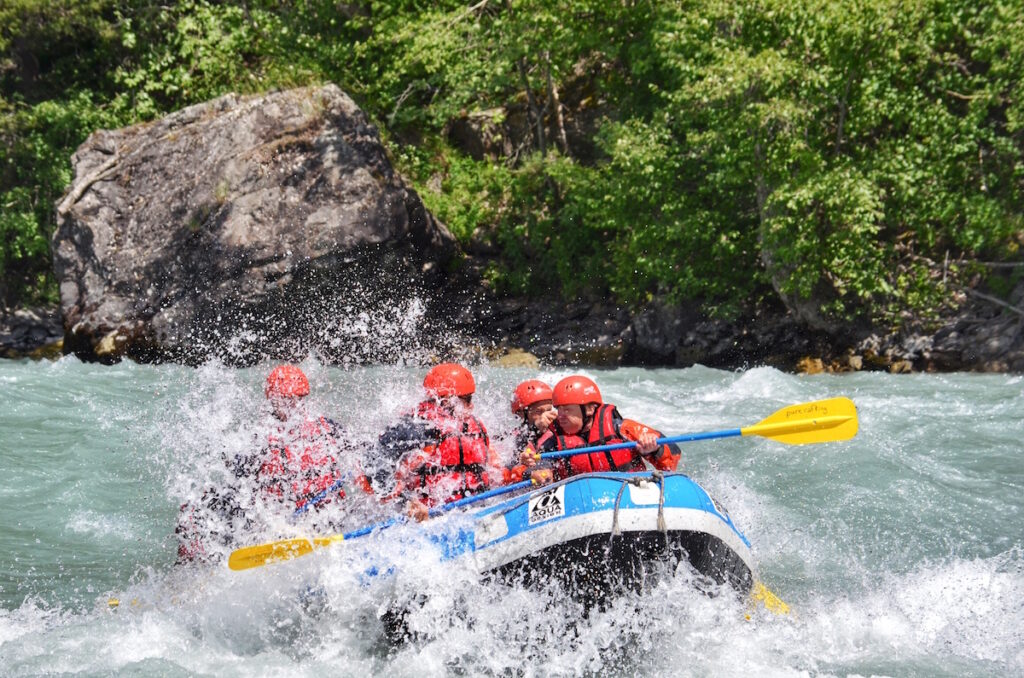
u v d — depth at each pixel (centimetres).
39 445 3198
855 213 5219
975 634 1841
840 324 5866
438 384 2042
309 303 6181
